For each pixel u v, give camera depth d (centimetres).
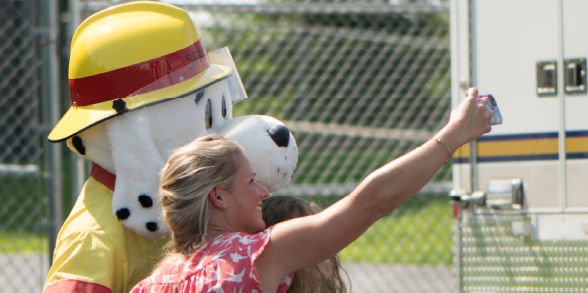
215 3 1930
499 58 1453
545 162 1405
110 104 970
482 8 1473
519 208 1434
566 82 1385
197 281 790
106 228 961
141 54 973
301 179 3353
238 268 786
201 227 823
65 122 1001
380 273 2681
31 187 2534
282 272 802
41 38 1684
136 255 984
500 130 1452
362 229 798
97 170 1030
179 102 978
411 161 790
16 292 2178
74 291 911
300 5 1923
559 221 1395
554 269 1398
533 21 1418
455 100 1511
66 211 3191
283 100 3475
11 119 2597
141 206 957
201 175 816
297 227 798
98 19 1029
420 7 1923
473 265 1494
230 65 1125
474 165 1479
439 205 3503
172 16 1018
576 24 1377
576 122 1377
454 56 1512
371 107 3169
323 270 1006
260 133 984
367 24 3484
